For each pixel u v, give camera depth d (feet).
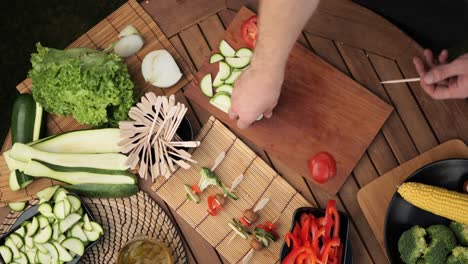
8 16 8.30
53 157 5.49
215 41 5.71
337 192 5.53
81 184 5.53
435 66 5.33
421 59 5.40
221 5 5.69
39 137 5.67
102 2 8.26
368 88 5.56
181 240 5.56
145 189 5.65
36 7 8.30
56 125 5.77
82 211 5.48
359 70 5.56
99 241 5.58
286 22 3.78
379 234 5.39
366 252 5.43
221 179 5.65
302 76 5.63
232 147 5.66
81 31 8.25
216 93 5.67
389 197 5.41
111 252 5.59
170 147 5.42
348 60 5.57
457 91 5.16
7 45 8.26
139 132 5.44
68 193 5.41
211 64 5.69
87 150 5.56
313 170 5.48
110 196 5.57
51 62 5.25
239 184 5.62
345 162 5.52
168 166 5.61
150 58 5.57
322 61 5.58
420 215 5.34
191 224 5.59
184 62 5.72
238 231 5.47
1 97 8.13
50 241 5.41
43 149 5.52
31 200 5.62
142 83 5.75
